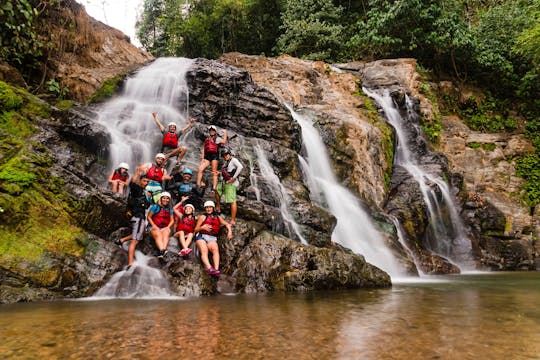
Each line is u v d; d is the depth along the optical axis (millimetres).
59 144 9469
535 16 22359
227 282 7617
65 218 7504
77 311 5352
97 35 18703
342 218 12789
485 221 17328
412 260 12336
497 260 16141
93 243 7449
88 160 9867
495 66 22672
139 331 4199
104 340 3850
